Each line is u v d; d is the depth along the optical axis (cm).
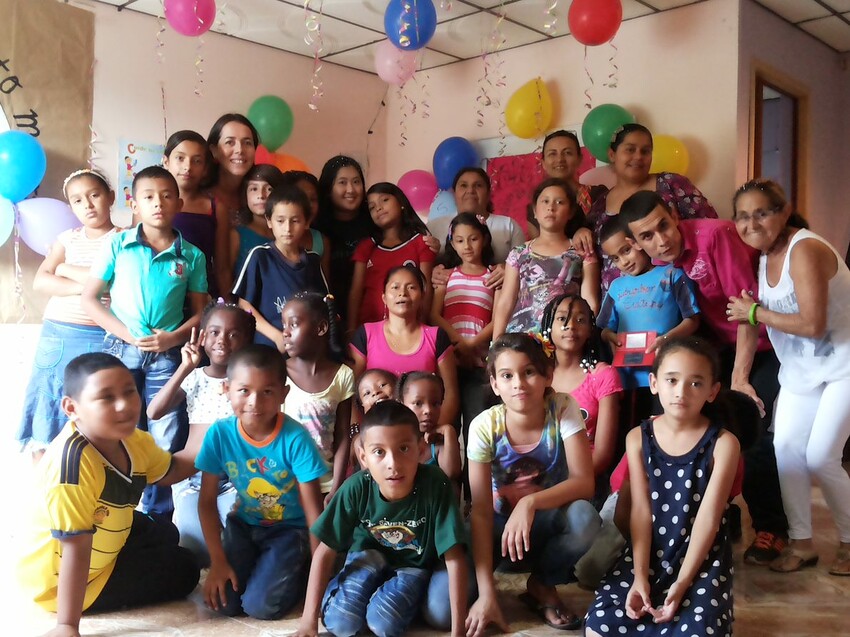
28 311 352
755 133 399
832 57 480
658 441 191
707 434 185
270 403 194
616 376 246
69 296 280
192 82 413
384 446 174
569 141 358
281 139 419
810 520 237
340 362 248
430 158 505
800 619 196
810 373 230
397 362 263
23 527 189
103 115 376
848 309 223
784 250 228
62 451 178
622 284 271
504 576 229
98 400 176
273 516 206
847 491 229
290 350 231
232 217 304
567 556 189
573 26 354
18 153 310
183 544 229
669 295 260
